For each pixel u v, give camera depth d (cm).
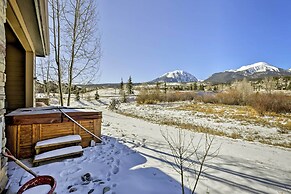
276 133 808
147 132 641
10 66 536
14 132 303
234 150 474
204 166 338
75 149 331
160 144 476
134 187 240
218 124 993
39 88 1180
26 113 326
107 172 280
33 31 418
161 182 260
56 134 345
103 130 616
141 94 2531
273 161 401
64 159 315
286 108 1453
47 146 311
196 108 1762
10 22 323
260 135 764
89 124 403
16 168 275
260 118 1205
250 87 2247
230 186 264
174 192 236
